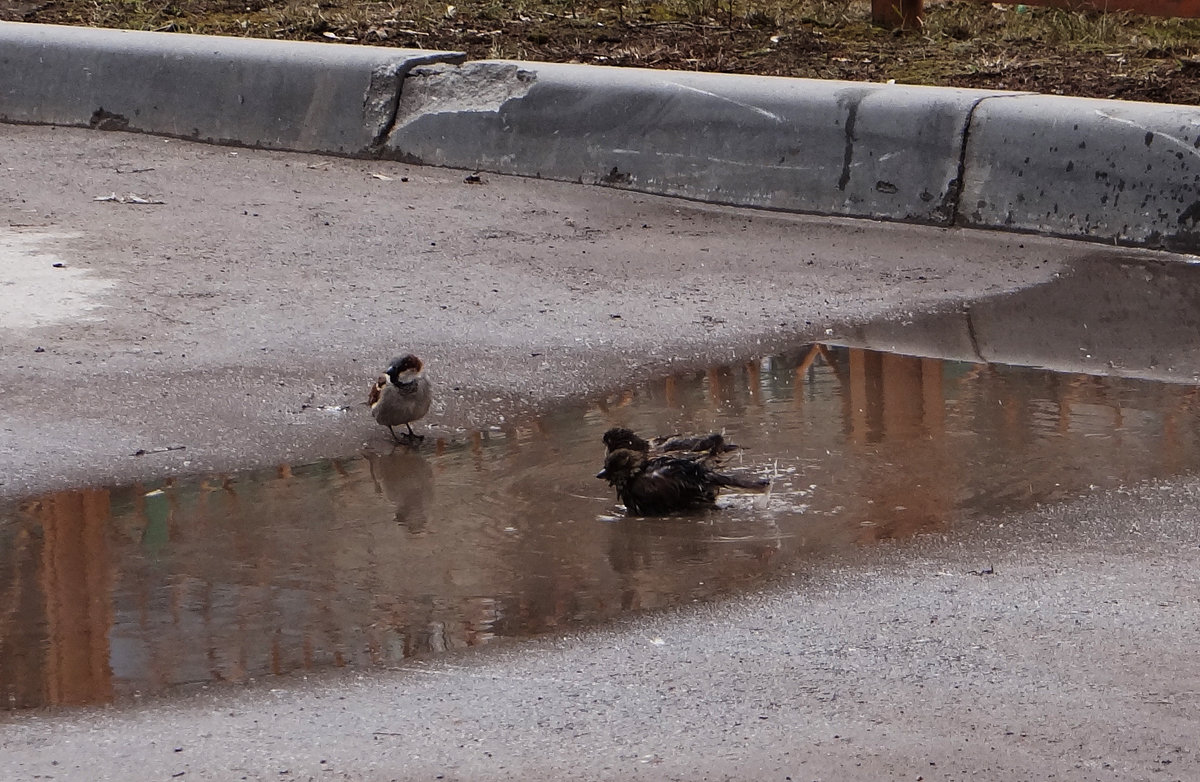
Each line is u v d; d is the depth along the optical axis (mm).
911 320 12945
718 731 6504
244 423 10453
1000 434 10344
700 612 7715
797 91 16625
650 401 11016
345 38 21219
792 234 15609
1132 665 7066
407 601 7895
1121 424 10516
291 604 7871
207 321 12453
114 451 9922
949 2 23656
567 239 15258
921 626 7508
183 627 7602
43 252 14234
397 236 15195
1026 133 15641
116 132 19500
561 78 17672
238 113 18969
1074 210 15422
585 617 7680
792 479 9578
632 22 21828
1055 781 6082
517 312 12883
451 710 6711
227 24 22188
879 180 16172
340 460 9938
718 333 12477
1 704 6801
